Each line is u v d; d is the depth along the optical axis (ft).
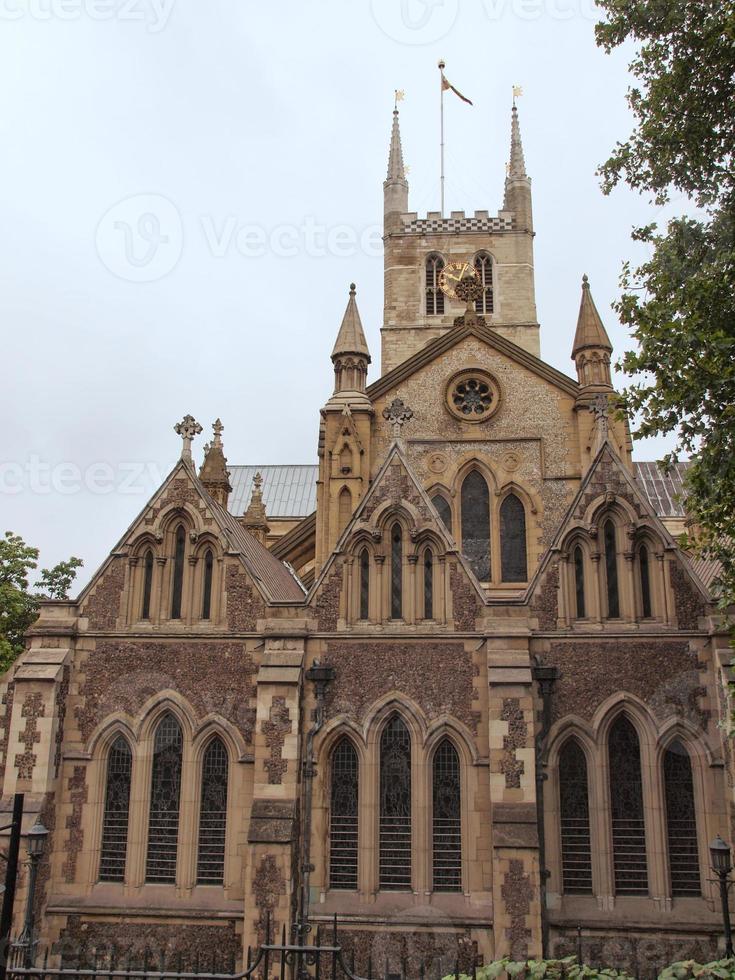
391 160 253.44
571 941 88.69
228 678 99.76
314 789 95.14
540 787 93.25
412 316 229.66
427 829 93.45
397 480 103.14
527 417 136.05
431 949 89.40
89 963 90.89
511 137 247.70
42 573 206.39
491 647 95.86
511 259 232.12
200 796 97.50
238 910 92.32
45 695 97.96
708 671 94.99
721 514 75.77
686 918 88.74
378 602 100.01
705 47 76.69
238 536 111.24
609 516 101.19
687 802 92.99
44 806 95.20
